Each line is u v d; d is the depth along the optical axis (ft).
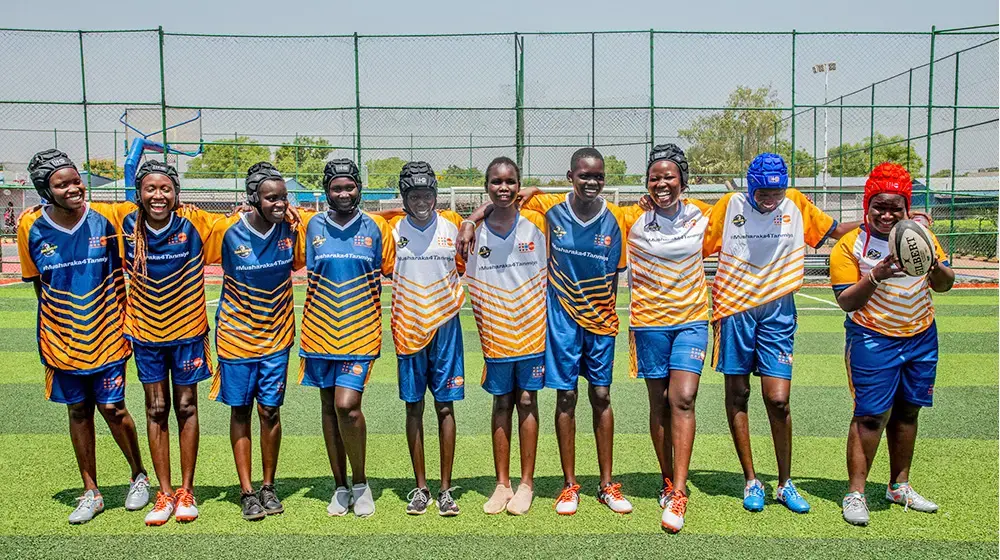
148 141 46.85
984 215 74.90
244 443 13.53
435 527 12.92
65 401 13.09
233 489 14.85
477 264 13.42
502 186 12.73
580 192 12.89
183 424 13.41
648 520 13.17
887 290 12.85
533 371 13.42
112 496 14.44
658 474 15.65
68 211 12.75
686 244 13.33
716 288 13.94
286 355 13.62
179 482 15.28
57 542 12.35
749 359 13.64
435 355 13.42
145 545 12.22
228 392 13.29
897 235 12.00
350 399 12.92
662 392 13.82
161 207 12.57
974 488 14.58
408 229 13.25
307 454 17.07
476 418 20.07
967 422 19.10
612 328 13.62
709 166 90.79
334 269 12.92
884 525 12.90
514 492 14.56
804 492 14.52
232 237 13.01
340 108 48.88
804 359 27.35
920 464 15.99
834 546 12.10
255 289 13.14
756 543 12.23
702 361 13.37
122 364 13.43
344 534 12.63
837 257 13.35
